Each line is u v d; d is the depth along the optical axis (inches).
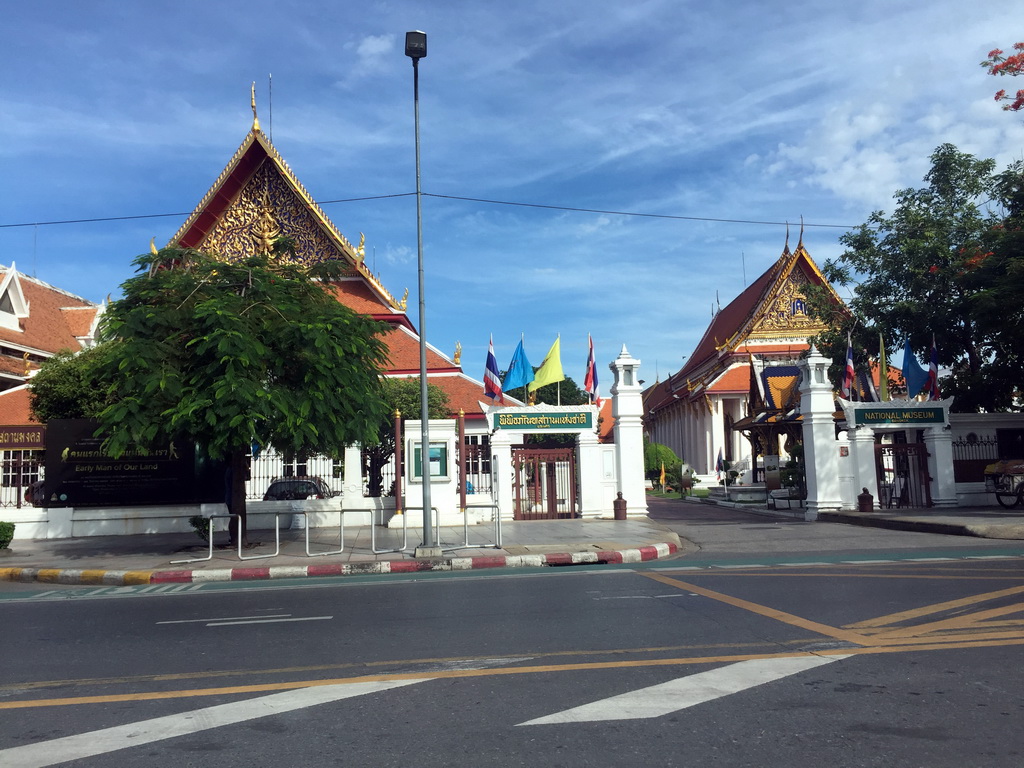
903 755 170.1
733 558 568.1
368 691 229.5
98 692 240.5
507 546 630.5
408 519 864.3
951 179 1147.3
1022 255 884.6
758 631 295.6
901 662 245.0
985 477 929.5
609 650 271.9
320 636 314.3
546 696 218.8
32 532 864.3
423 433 599.2
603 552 575.2
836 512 879.1
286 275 689.0
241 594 458.3
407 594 425.1
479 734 189.8
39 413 1099.3
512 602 383.2
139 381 569.0
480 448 982.4
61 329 1866.4
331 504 905.5
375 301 1519.4
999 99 878.4
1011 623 299.1
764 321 2276.1
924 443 930.7
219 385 554.9
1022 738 179.3
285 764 174.1
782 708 202.8
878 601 354.3
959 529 671.1
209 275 642.2
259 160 1477.6
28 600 462.6
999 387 1051.9
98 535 872.3
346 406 614.2
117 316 609.0
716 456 2320.4
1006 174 989.8
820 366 928.3
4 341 1593.3
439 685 233.6
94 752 185.2
